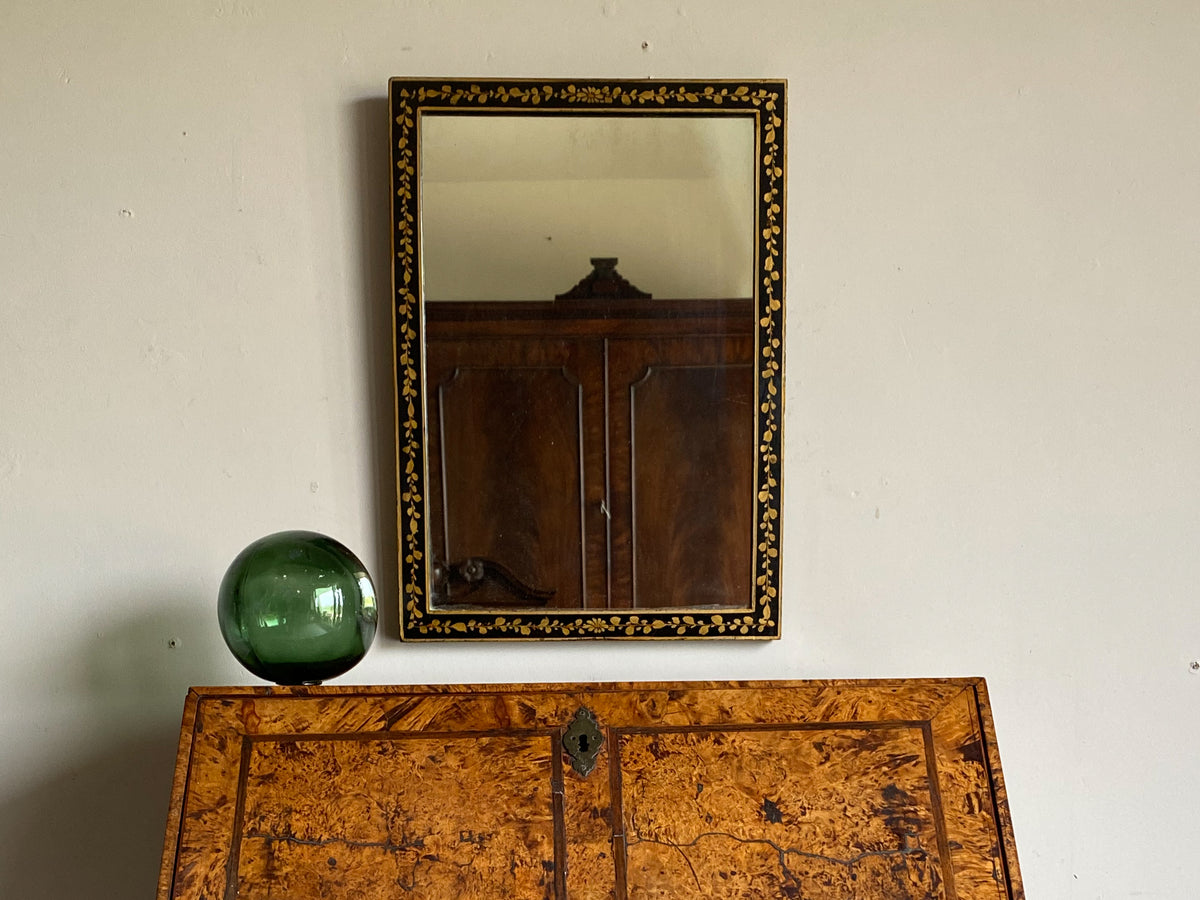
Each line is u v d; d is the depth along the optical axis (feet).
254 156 5.03
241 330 5.05
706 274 5.00
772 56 5.10
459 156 4.95
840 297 5.13
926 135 5.12
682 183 4.99
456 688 4.17
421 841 3.87
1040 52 5.13
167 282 5.02
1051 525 5.17
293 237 5.05
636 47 5.08
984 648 5.17
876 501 5.15
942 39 5.12
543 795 3.98
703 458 5.02
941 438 5.15
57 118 4.98
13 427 4.99
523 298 4.98
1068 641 5.17
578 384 5.01
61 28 4.98
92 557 5.01
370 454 5.08
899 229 5.13
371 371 5.08
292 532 4.41
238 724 4.05
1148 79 5.14
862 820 3.98
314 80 5.03
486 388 4.99
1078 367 5.16
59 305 4.99
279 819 3.88
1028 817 5.18
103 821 5.01
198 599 5.05
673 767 4.05
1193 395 5.16
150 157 5.01
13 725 4.99
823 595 5.15
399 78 4.89
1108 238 5.15
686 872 3.86
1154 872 5.17
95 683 5.01
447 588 4.99
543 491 5.01
